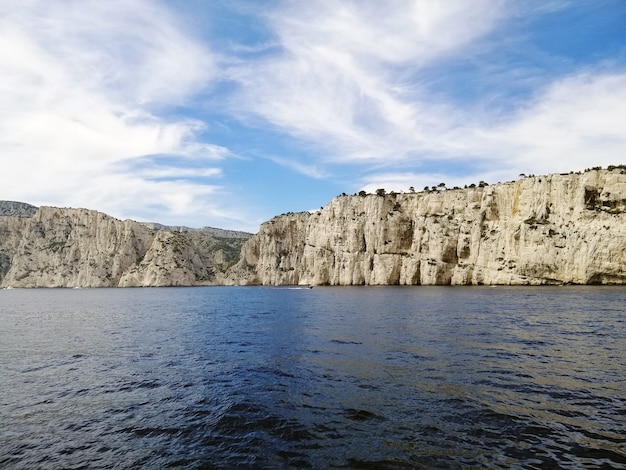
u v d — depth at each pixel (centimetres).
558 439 1303
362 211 16762
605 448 1233
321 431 1429
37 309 8219
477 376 2048
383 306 6438
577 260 10862
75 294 16362
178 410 1706
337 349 2864
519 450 1235
